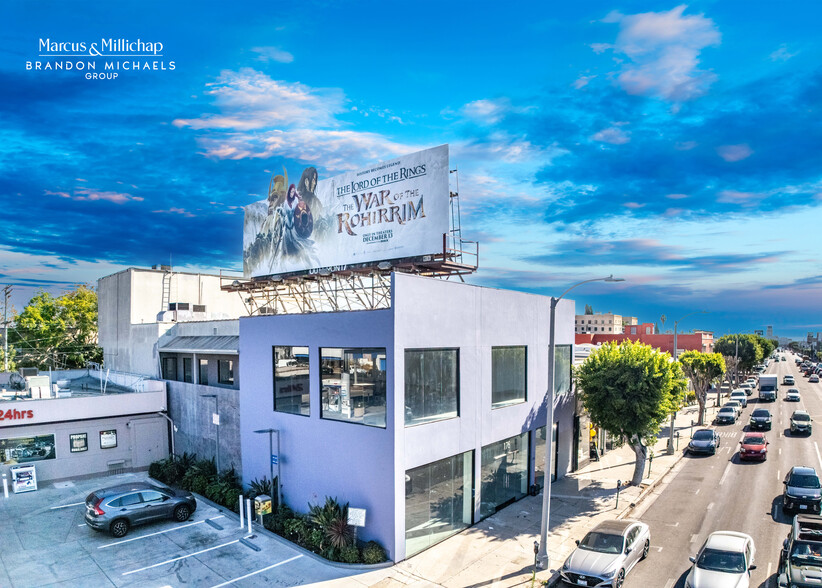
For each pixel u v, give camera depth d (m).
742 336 84.94
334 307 26.42
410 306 18.19
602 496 24.64
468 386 21.03
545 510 17.05
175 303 36.34
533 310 25.81
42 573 17.06
